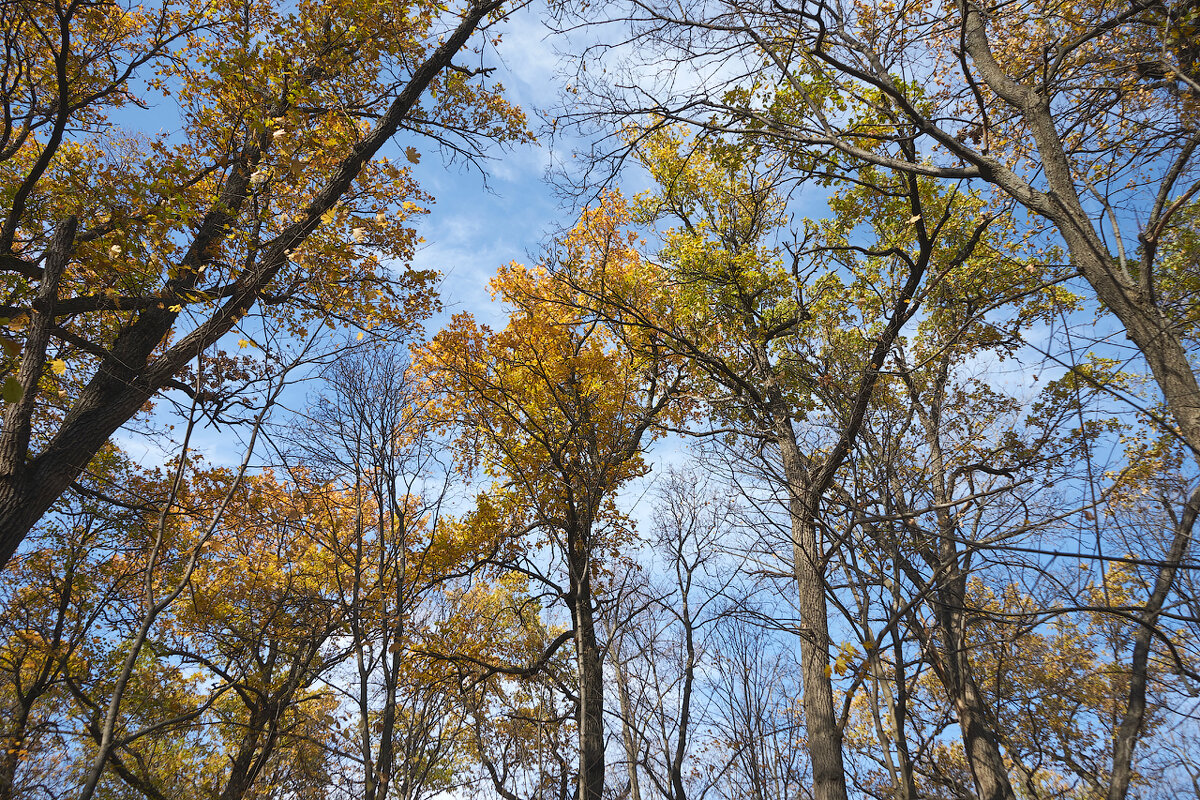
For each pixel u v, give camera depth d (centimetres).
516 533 1191
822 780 680
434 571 1077
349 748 1008
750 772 1074
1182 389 399
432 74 956
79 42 923
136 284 748
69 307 821
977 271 838
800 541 789
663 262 1125
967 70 506
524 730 1070
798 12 534
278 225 821
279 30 984
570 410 1016
